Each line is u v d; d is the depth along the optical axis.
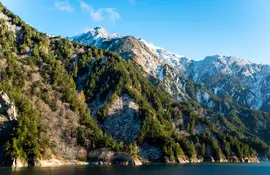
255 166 199.12
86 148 178.12
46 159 156.50
